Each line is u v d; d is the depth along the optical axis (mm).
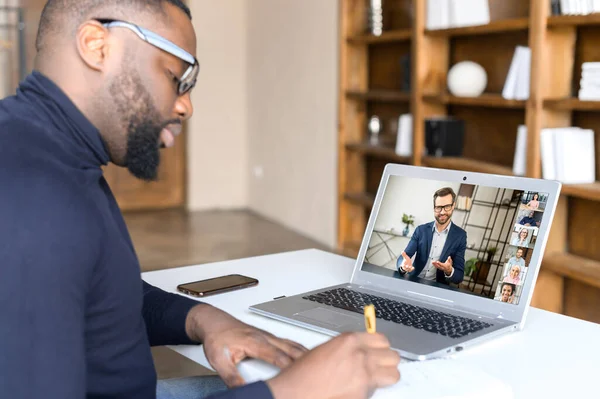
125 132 1012
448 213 1504
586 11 3221
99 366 1050
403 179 1606
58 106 970
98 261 938
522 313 1342
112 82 985
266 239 5852
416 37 4289
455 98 3994
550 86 3400
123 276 1005
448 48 4371
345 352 971
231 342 1203
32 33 6535
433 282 1491
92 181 973
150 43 1000
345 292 1547
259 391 930
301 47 5957
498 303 1381
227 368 1177
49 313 828
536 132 3369
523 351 1240
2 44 6453
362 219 5414
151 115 1021
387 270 1571
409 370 1089
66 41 977
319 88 5684
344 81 5211
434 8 4176
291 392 932
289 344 1180
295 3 6020
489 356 1214
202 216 6887
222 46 7109
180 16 1050
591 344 1279
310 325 1324
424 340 1237
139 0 998
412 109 4391
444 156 4238
